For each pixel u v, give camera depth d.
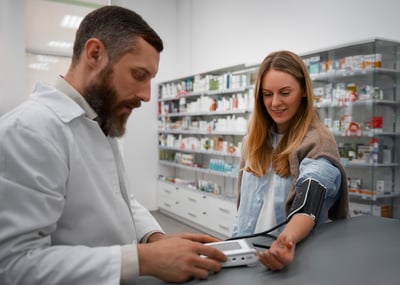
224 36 5.08
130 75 0.82
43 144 0.73
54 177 0.73
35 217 0.68
